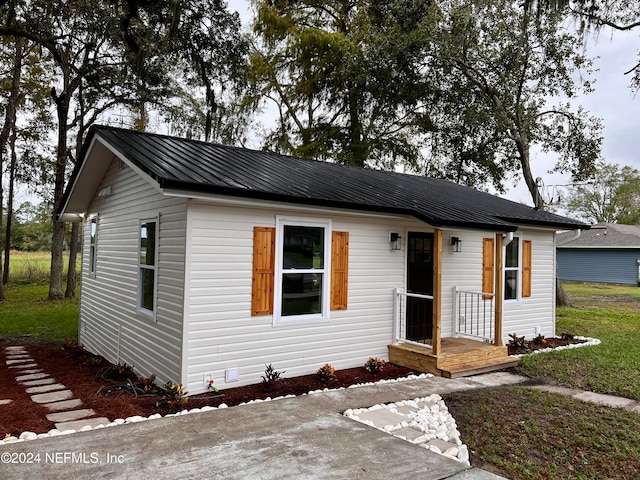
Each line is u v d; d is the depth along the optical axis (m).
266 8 18.58
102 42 13.62
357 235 6.77
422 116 18.69
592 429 4.31
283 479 3.10
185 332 5.09
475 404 5.02
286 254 6.00
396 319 7.19
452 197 9.20
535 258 9.73
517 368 6.92
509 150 17.59
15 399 5.11
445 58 15.42
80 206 9.41
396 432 4.15
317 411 4.62
